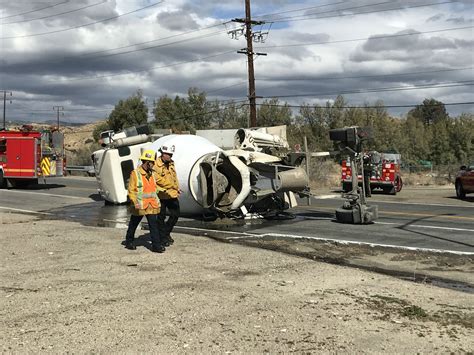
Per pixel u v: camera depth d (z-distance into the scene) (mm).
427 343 5000
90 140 103562
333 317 5750
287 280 7410
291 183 13742
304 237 11180
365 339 5086
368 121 56625
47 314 5777
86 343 4922
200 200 13836
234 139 15773
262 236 11289
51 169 27000
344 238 11219
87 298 6402
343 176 24781
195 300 6344
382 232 12047
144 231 11883
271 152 16297
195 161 14039
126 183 18188
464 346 4938
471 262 8906
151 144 16391
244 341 5004
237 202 13430
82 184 29297
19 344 4883
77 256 8984
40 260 8664
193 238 10914
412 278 7805
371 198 22469
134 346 4855
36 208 17781
